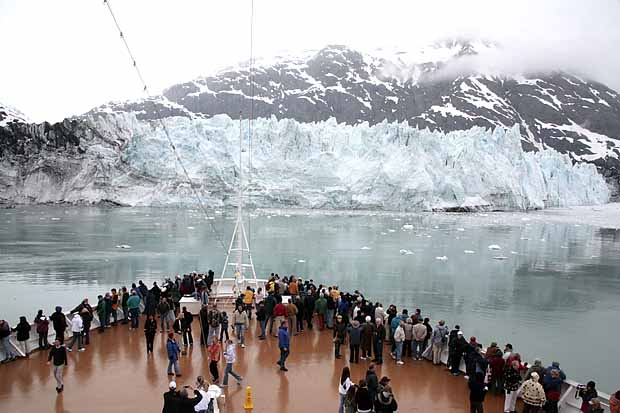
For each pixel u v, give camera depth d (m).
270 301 17.64
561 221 102.38
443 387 13.78
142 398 12.70
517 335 31.69
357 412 10.72
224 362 15.23
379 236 73.19
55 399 12.50
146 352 15.82
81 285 40.47
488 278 47.72
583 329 33.25
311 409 12.39
